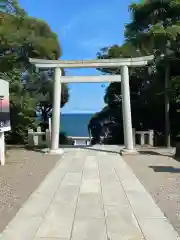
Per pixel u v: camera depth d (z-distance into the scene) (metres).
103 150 14.24
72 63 13.23
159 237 4.14
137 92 20.72
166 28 14.88
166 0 15.62
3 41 13.73
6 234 4.28
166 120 16.30
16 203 5.78
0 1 13.17
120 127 21.64
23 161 11.13
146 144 16.61
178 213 5.14
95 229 4.44
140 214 5.11
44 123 23.89
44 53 16.84
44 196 6.28
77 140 29.56
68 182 7.62
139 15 16.56
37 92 23.39
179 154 11.99
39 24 17.19
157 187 6.97
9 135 18.67
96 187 7.06
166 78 16.55
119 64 13.14
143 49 16.50
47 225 4.61
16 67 16.84
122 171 9.06
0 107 10.16
